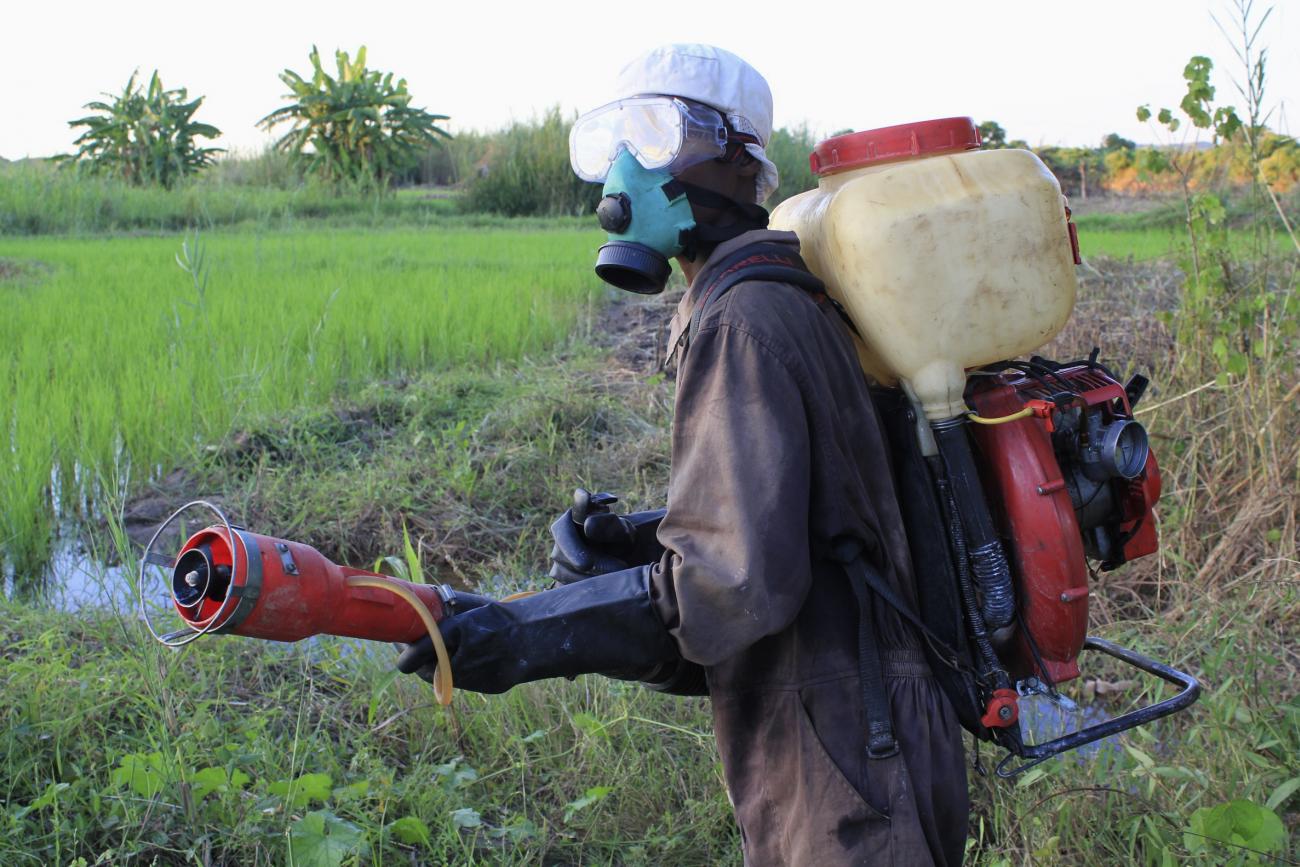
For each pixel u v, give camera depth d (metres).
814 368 1.73
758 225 1.95
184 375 6.93
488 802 3.19
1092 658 4.05
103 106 28.48
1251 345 4.63
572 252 14.59
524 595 1.79
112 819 2.86
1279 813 2.93
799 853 1.77
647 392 7.06
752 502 1.62
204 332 7.92
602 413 6.60
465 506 5.50
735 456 1.65
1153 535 2.09
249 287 10.18
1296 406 4.56
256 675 3.77
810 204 2.01
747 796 1.86
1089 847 2.82
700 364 1.73
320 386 7.15
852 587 1.77
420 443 6.27
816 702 1.77
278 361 7.33
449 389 7.08
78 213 20.09
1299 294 4.69
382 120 28.19
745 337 1.70
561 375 7.50
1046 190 1.80
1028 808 2.94
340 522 5.37
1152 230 15.77
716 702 1.87
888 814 1.75
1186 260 5.02
